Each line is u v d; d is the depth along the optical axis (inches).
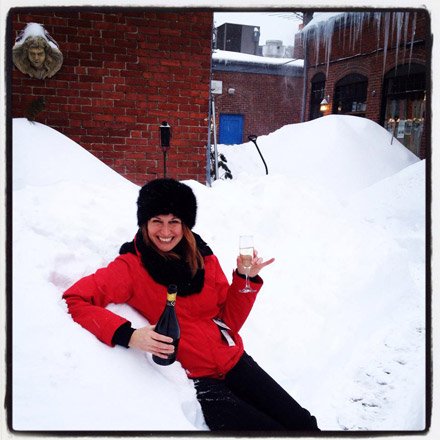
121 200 145.8
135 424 60.6
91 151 210.8
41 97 200.4
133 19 206.4
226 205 179.0
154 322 79.4
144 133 216.1
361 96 583.2
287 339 129.1
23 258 88.2
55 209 123.8
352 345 137.4
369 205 275.9
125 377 67.7
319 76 666.2
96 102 207.8
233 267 150.0
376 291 162.6
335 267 165.0
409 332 144.4
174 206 75.7
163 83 215.3
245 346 123.7
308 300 145.3
